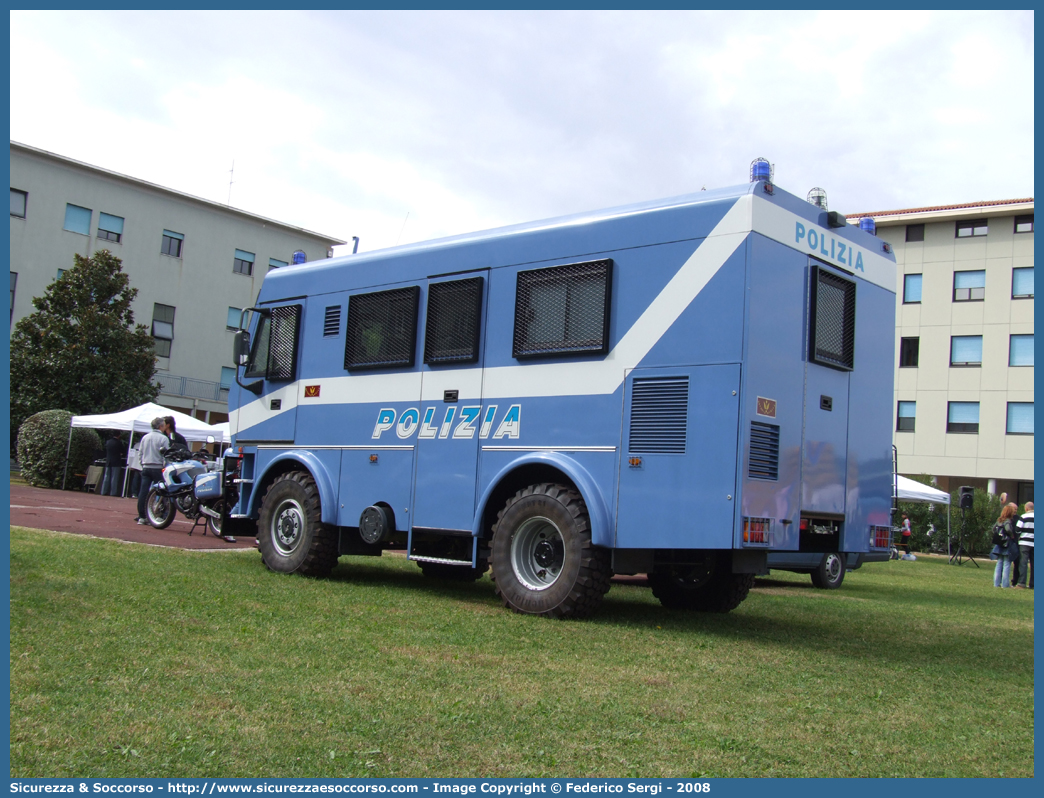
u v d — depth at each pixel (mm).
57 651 4570
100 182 38188
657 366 6695
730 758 3541
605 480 6855
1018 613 10461
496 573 7391
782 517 6473
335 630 5785
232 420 10328
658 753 3559
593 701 4324
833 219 7121
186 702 3863
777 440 6473
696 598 8414
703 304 6531
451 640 5730
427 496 8062
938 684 5359
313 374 9422
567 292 7324
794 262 6742
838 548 7098
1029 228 36656
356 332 9016
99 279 29734
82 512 15164
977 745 3996
